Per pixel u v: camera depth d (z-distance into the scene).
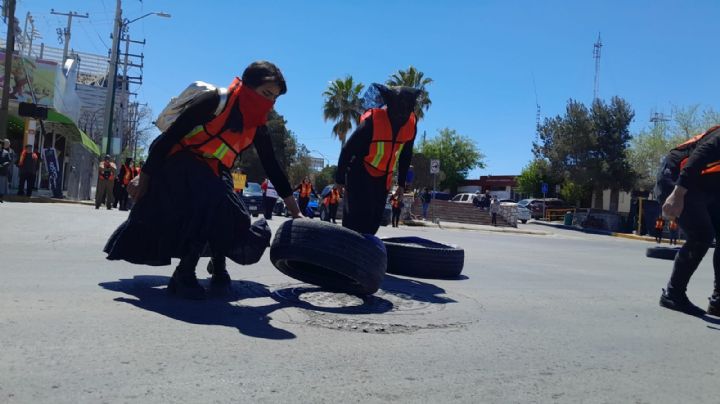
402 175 6.72
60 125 24.89
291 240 4.63
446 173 78.25
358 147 6.13
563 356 3.79
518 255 11.93
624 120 43.59
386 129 6.11
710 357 4.03
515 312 5.15
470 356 3.62
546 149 46.44
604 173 43.38
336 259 4.55
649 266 11.30
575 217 40.41
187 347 3.29
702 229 5.46
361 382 2.98
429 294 5.73
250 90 4.22
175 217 4.28
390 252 7.10
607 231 36.00
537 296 6.19
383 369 3.22
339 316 4.36
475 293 6.07
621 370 3.57
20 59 25.25
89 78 61.31
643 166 44.66
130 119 64.00
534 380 3.25
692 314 5.63
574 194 51.00
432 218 34.66
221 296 4.70
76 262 6.02
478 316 4.83
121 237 4.39
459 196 51.28
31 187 20.39
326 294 5.16
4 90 21.05
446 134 80.38
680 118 43.72
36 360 2.90
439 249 7.11
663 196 5.70
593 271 9.46
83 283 4.86
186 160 4.30
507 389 3.06
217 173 4.42
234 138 4.32
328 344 3.60
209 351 3.25
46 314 3.76
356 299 5.07
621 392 3.15
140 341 3.34
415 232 20.62
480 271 8.27
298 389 2.80
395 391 2.89
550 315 5.14
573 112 44.56
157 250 4.36
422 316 4.63
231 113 4.22
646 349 4.14
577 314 5.28
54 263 5.87
